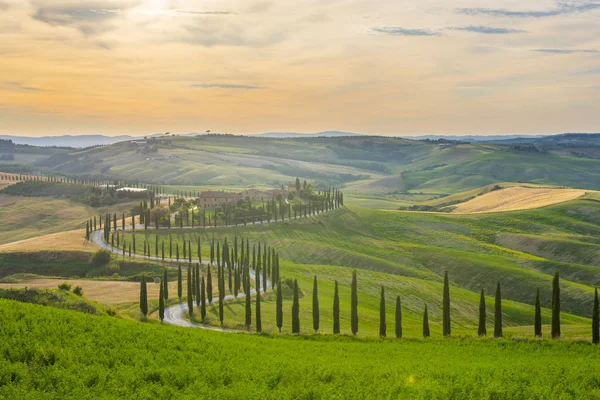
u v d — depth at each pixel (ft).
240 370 194.39
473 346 290.35
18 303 244.83
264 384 179.11
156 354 204.85
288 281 504.02
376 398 171.53
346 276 614.34
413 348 282.56
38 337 196.95
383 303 333.21
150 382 171.83
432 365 225.56
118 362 188.03
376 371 205.05
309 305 440.04
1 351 179.11
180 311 405.80
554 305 305.73
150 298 441.68
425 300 554.87
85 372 171.12
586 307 582.76
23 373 162.09
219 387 175.22
